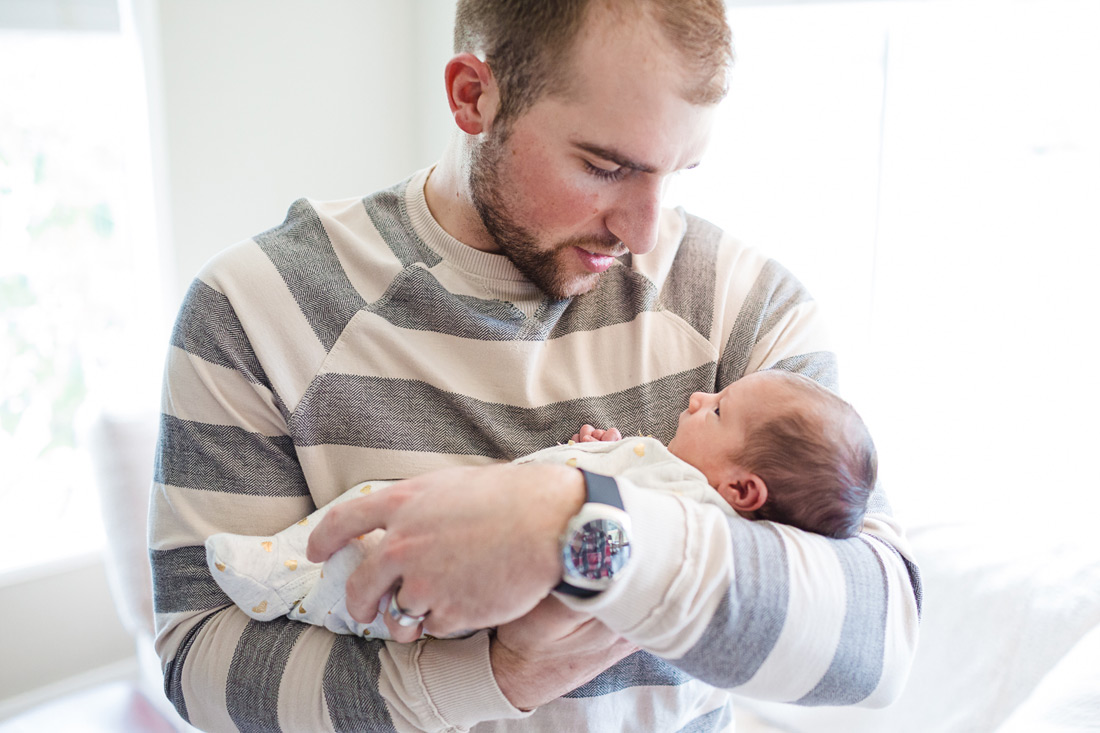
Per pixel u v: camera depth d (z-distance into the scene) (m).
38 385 2.50
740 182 2.30
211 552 0.85
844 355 2.21
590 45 0.77
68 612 2.44
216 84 2.47
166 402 0.91
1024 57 1.88
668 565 0.66
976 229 1.98
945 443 2.05
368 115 2.86
